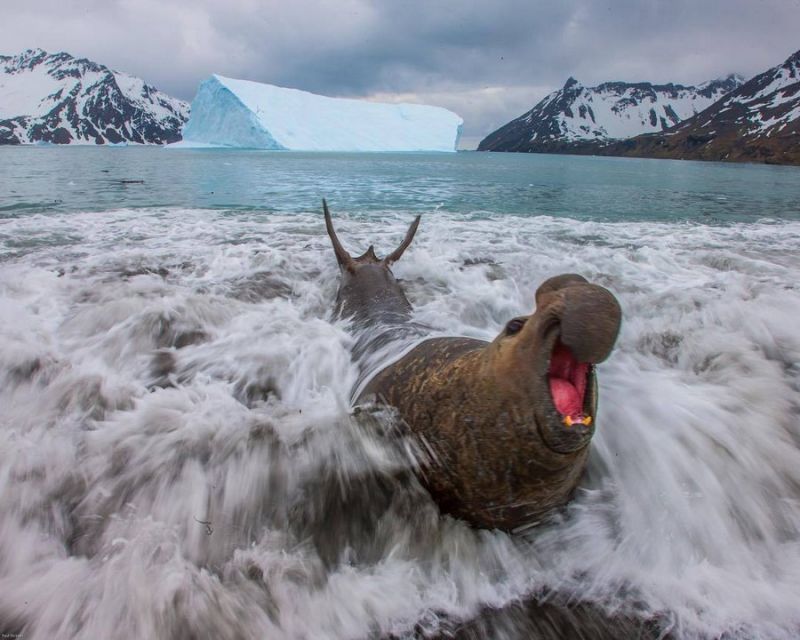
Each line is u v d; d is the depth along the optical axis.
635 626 2.23
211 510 2.67
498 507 2.48
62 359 4.22
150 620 2.10
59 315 5.14
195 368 4.29
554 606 2.32
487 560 2.50
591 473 2.92
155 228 9.80
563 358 2.15
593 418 2.14
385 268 6.06
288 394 3.96
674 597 2.35
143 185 18.97
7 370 3.96
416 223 7.03
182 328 4.92
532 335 2.13
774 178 29.75
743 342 4.64
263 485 2.77
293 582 2.32
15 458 2.93
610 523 2.68
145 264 7.05
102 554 2.39
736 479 3.00
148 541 2.43
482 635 2.19
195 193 16.61
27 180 19.97
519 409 2.23
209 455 2.95
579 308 1.88
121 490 2.77
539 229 10.52
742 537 2.71
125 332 4.80
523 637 2.19
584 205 15.20
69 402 3.60
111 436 3.15
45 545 2.46
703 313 5.41
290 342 4.67
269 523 2.61
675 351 4.66
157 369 4.28
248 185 19.77
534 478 2.34
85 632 2.07
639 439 3.18
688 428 3.32
